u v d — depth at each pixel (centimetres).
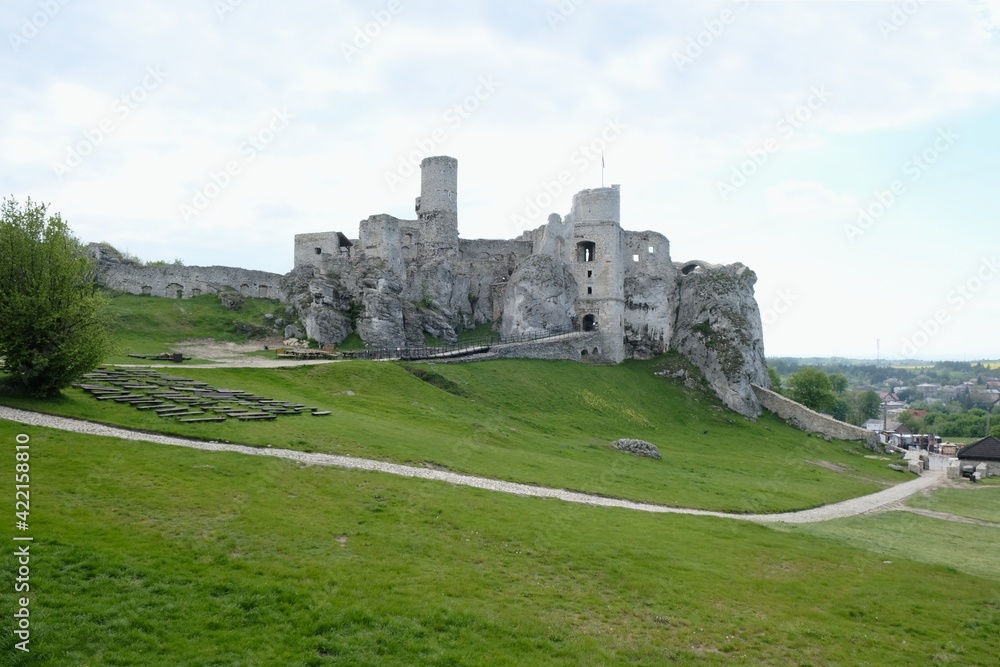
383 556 1853
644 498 3134
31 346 2888
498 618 1588
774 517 3272
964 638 1758
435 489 2547
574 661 1448
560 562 1994
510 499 2606
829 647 1645
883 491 4859
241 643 1359
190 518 1897
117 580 1502
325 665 1328
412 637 1462
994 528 3597
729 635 1662
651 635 1617
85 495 1925
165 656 1286
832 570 2225
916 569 2320
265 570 1658
